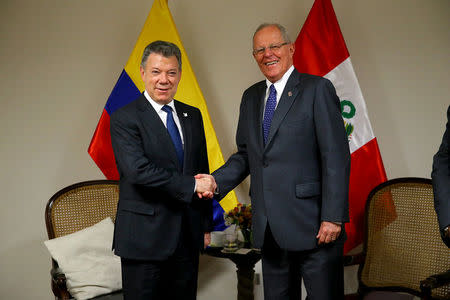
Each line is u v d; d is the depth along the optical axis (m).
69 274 2.53
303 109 1.98
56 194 2.83
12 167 3.30
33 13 3.33
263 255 2.16
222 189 2.24
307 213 1.98
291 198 1.98
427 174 3.20
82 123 3.32
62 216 2.81
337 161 1.92
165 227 2.00
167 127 2.08
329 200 1.91
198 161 2.17
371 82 3.26
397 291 2.55
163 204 2.01
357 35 3.27
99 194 2.93
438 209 1.92
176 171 2.04
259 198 2.07
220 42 3.37
